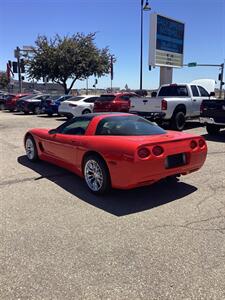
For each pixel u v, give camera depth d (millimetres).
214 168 7531
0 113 27328
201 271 3395
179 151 5445
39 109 25516
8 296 3041
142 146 5059
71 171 6660
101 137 5773
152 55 22594
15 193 5934
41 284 3211
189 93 14508
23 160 8492
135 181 5098
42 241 4094
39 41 38250
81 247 3926
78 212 5008
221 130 14062
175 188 6098
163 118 13344
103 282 3227
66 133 6773
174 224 4547
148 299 2973
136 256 3707
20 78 38094
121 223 4594
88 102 19703
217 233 4262
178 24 24578
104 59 39250
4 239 4156
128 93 18594
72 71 37688
